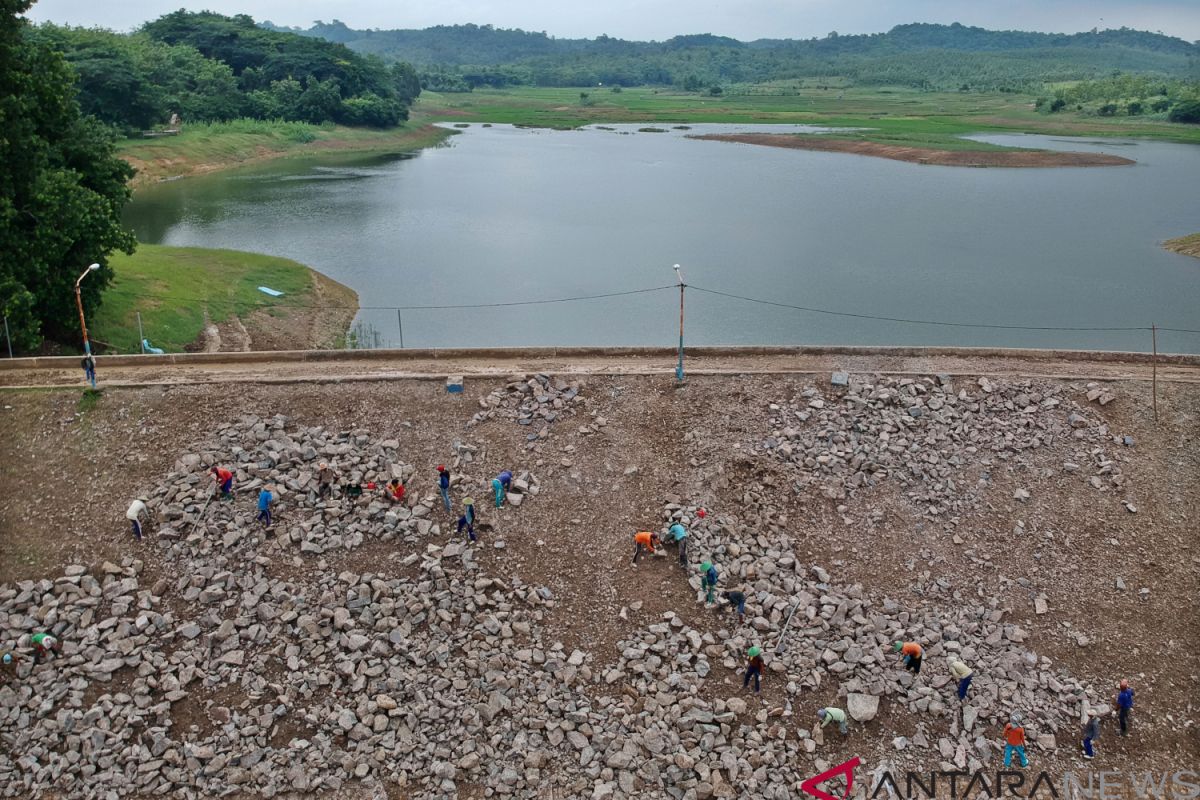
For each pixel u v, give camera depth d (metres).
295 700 27.50
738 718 27.34
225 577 30.73
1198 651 30.11
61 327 49.47
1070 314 72.06
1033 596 31.89
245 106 176.12
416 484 35.16
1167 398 39.19
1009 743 26.56
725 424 38.09
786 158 165.50
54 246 44.19
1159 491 35.47
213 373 40.78
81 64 137.12
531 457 36.66
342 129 185.00
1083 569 32.81
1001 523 34.41
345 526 33.03
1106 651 30.12
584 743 26.55
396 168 154.00
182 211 110.56
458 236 100.06
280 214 110.44
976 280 82.19
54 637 28.66
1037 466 36.50
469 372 40.91
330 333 64.81
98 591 30.11
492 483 34.56
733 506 34.69
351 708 27.33
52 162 49.31
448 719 27.12
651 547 32.78
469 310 72.81
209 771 25.47
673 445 37.41
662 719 27.22
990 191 129.00
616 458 36.81
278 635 29.27
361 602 30.08
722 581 31.88
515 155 172.62
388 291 77.75
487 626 29.83
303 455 35.66
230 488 33.56
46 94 48.28
